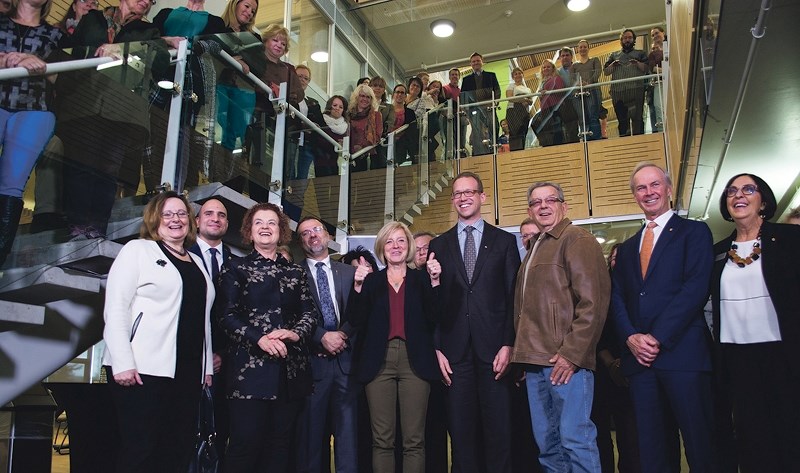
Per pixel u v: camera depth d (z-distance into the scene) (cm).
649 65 728
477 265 299
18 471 313
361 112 542
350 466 310
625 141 723
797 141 394
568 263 270
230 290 269
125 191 292
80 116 266
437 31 1070
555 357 261
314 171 444
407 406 293
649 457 253
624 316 272
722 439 270
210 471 256
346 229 484
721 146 404
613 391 340
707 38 310
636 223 716
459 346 290
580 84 743
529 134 762
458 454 283
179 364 247
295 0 858
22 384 264
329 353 318
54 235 255
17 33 278
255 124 381
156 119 308
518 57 1146
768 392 247
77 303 286
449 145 757
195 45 330
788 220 388
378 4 997
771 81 319
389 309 306
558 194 293
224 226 313
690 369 250
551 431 266
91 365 672
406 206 599
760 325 252
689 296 256
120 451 228
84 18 333
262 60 390
